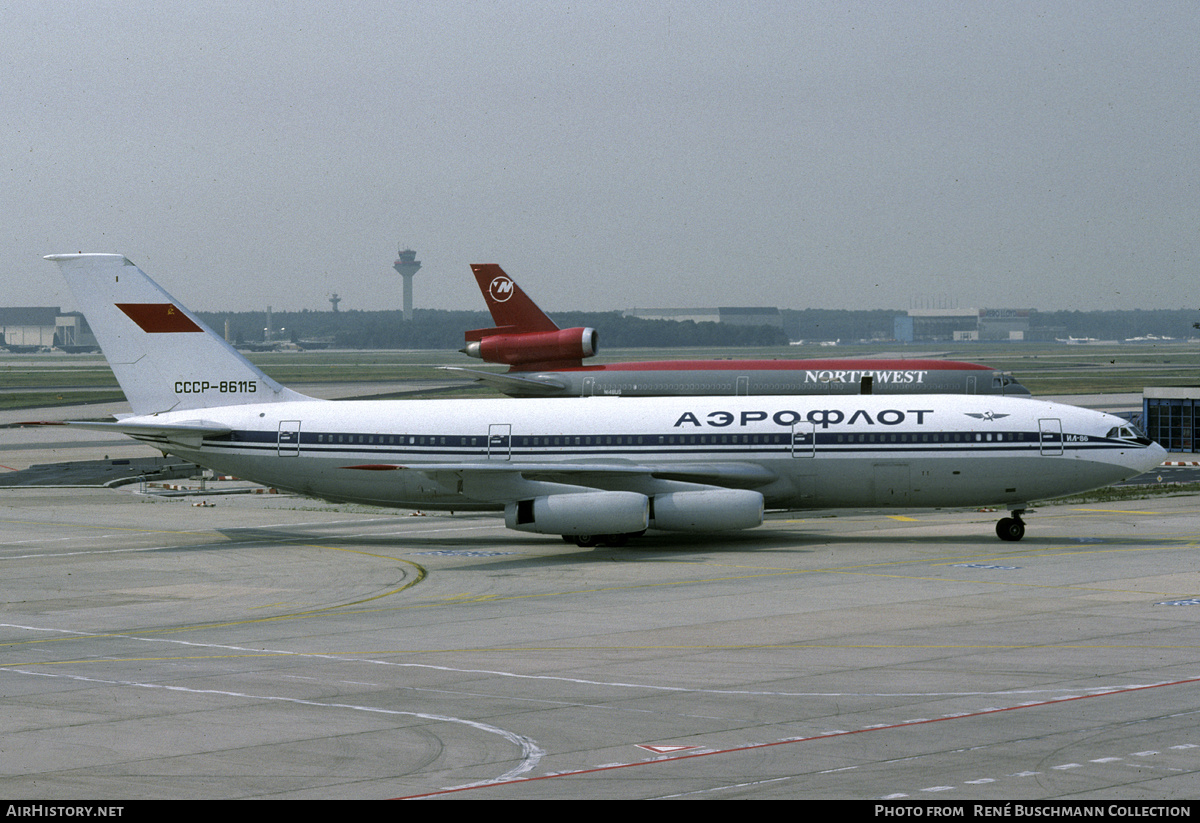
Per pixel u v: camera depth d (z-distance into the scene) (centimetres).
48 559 15875
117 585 13712
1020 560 14688
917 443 16512
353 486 17575
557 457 17025
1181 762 6375
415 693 8250
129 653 9844
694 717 7481
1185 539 16575
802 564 14650
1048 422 16500
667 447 16900
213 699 8131
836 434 16675
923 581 13150
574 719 7475
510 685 8462
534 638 10288
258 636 10581
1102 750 6612
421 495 17400
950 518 19925
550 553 16188
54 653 9862
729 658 9300
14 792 6088
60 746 6962
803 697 7975
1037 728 7100
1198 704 7656
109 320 17962
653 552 16075
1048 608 11350
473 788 6075
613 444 16988
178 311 17962
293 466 17638
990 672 8662
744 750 6712
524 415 17288
